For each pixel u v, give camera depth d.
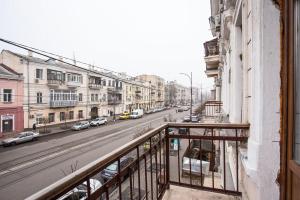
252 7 2.10
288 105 1.35
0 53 21.03
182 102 86.50
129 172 1.78
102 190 1.37
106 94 34.44
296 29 1.29
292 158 1.30
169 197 2.72
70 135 20.70
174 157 12.87
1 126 18.45
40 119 22.58
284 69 1.40
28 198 0.85
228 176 4.78
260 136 1.92
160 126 2.61
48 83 23.33
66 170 11.01
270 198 1.87
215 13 9.68
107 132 22.31
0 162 12.34
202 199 2.66
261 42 1.92
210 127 2.59
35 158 13.04
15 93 19.73
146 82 51.84
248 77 2.43
